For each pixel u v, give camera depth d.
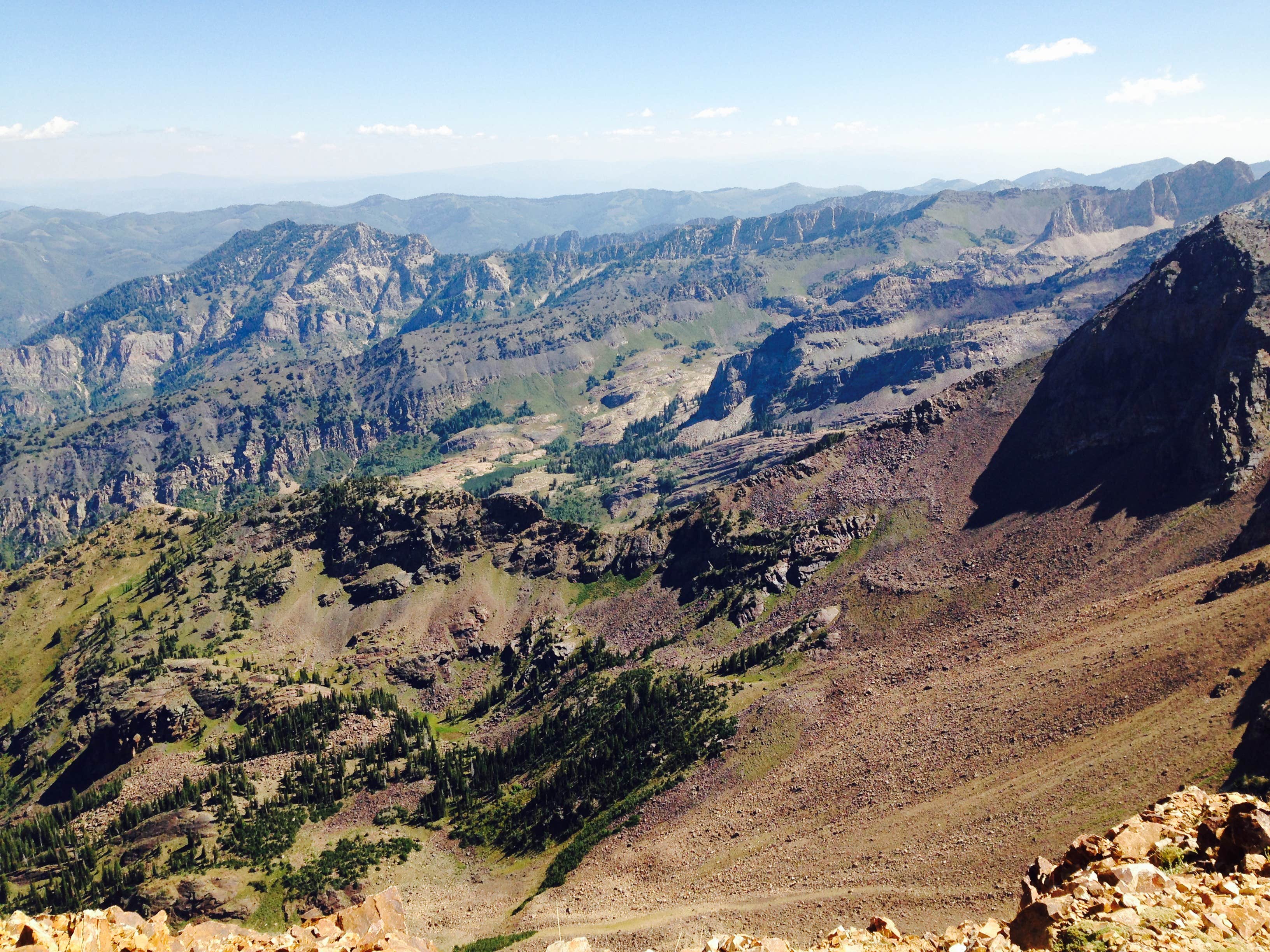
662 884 175.38
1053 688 174.62
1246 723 132.38
